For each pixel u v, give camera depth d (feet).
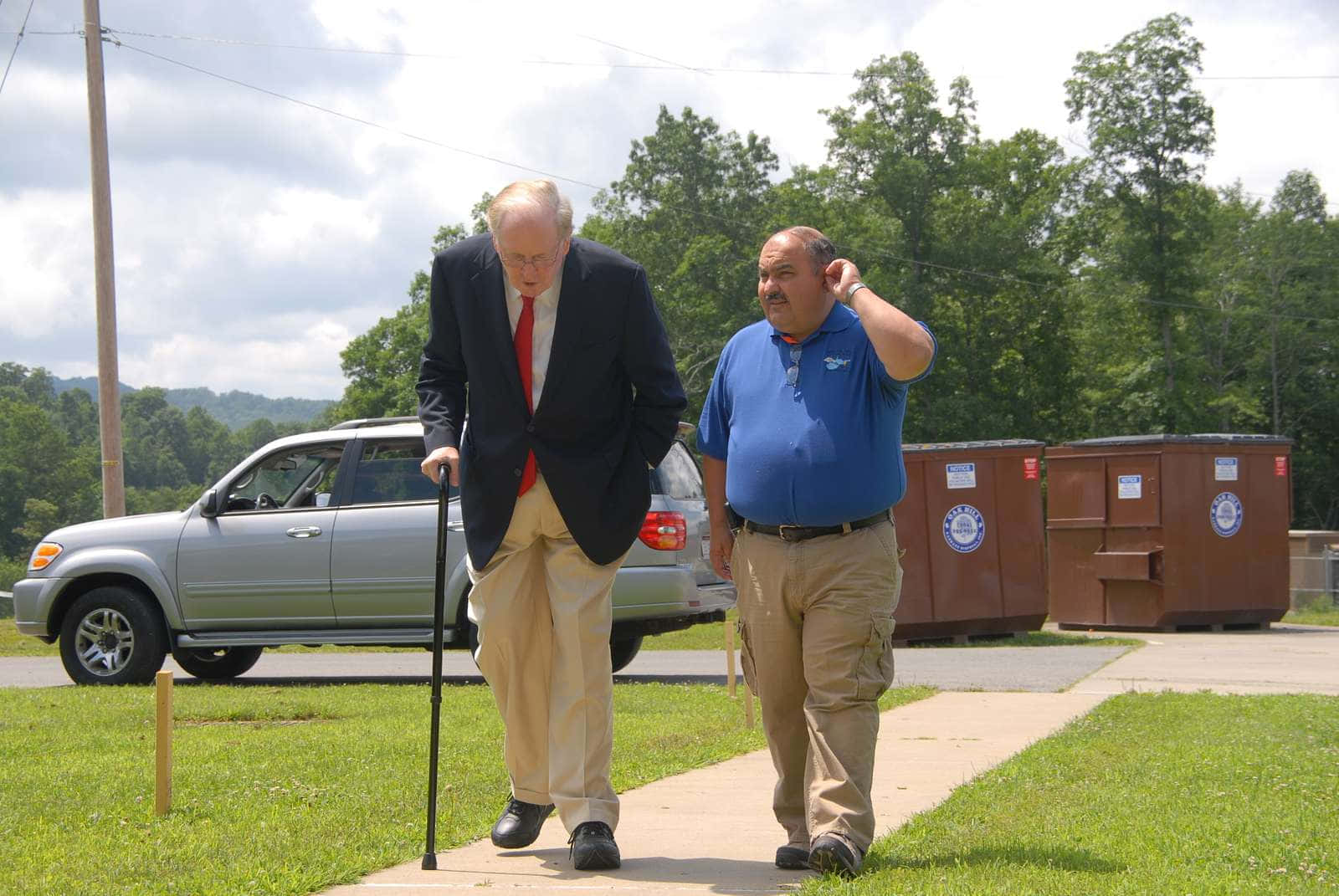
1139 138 168.86
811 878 13.44
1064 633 56.29
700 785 20.20
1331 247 200.85
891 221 170.71
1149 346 179.63
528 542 15.15
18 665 46.98
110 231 60.59
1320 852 14.32
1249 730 25.52
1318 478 196.13
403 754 22.45
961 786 19.38
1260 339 197.16
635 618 34.91
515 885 13.53
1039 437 171.63
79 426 642.63
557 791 14.78
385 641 35.86
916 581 51.62
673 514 35.29
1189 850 14.38
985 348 170.30
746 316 168.86
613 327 14.79
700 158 181.57
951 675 38.45
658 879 13.84
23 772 20.74
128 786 19.38
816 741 13.96
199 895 12.91
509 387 14.82
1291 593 73.10
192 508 37.81
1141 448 56.75
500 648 15.16
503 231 13.82
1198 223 172.55
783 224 176.04
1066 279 171.01
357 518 36.22
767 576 14.53
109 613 37.65
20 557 400.88
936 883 12.60
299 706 29.89
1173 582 55.93
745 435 14.76
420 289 206.39
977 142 176.14
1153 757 21.97
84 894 12.84
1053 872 13.15
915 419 164.45
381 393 203.62
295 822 16.47
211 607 36.94
